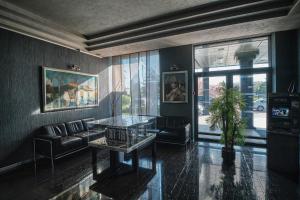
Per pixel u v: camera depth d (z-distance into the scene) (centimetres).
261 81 486
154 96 606
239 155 425
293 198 253
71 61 539
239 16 356
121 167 370
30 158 416
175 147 501
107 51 590
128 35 463
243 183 295
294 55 425
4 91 371
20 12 333
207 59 546
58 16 367
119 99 672
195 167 362
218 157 416
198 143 534
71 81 532
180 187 286
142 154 446
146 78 616
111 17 380
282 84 437
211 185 290
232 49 516
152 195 265
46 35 435
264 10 330
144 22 405
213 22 386
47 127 445
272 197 255
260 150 458
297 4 292
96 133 419
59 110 494
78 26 422
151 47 562
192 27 413
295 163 320
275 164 339
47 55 464
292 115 325
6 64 375
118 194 270
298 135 317
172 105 580
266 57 481
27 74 415
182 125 514
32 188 293
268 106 349
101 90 656
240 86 507
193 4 335
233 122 380
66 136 470
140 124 404
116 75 677
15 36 392
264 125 488
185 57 554
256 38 486
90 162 403
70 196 267
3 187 298
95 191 279
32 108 425
